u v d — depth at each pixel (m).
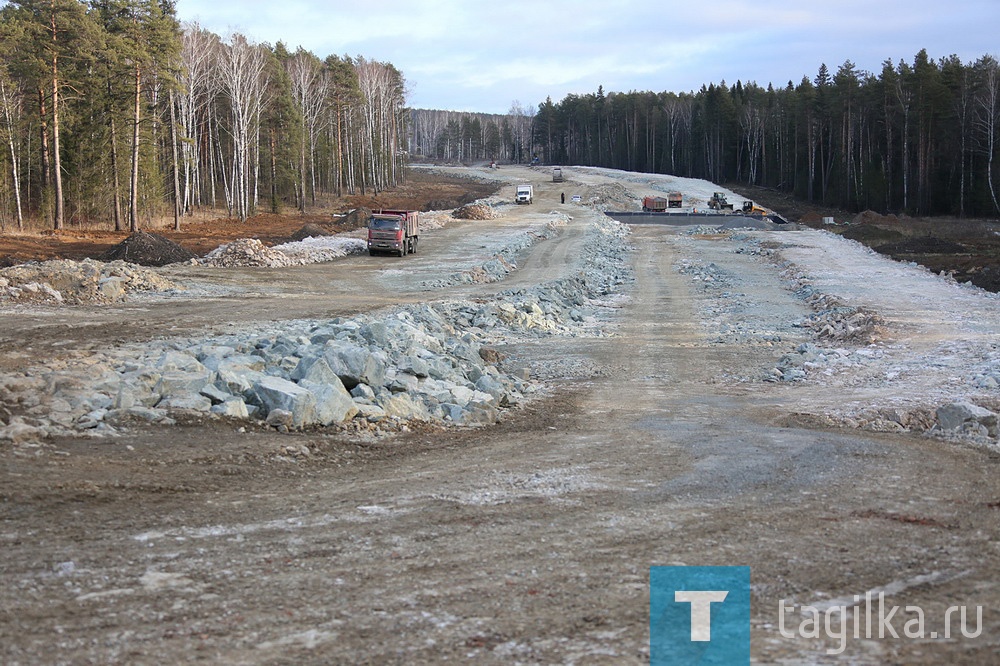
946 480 10.30
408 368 16.44
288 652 5.14
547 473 10.54
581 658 5.09
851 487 9.83
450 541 7.48
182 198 77.69
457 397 15.97
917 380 19.53
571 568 6.77
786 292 38.91
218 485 9.52
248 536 7.54
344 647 5.23
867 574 6.66
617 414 16.34
